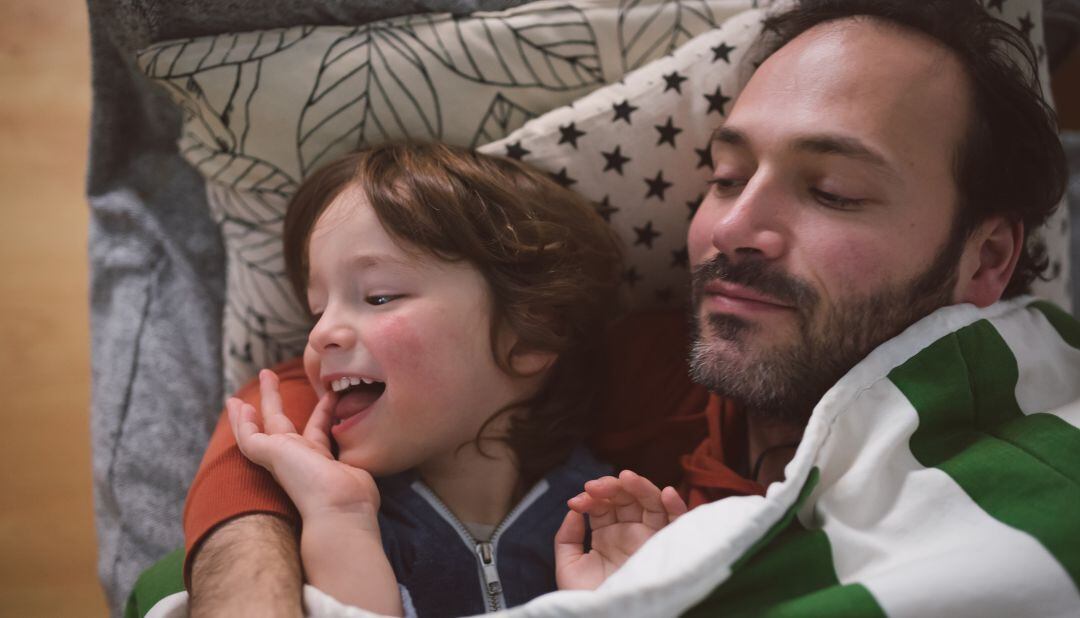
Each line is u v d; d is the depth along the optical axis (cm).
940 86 81
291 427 81
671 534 69
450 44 98
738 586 67
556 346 89
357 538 72
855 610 63
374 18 100
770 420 89
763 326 80
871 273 79
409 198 84
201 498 76
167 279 116
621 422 97
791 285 79
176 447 110
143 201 117
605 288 96
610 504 78
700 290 86
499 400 88
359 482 75
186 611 75
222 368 115
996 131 84
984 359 81
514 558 82
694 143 100
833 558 68
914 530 70
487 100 100
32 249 146
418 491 84
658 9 103
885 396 77
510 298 86
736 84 100
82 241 147
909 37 82
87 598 126
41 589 126
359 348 80
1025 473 71
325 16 98
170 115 112
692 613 66
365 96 97
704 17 104
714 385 82
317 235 85
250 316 105
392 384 80
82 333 142
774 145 80
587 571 78
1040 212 90
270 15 96
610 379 99
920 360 78
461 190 86
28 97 154
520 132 98
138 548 106
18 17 158
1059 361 87
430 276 83
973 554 66
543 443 90
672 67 101
